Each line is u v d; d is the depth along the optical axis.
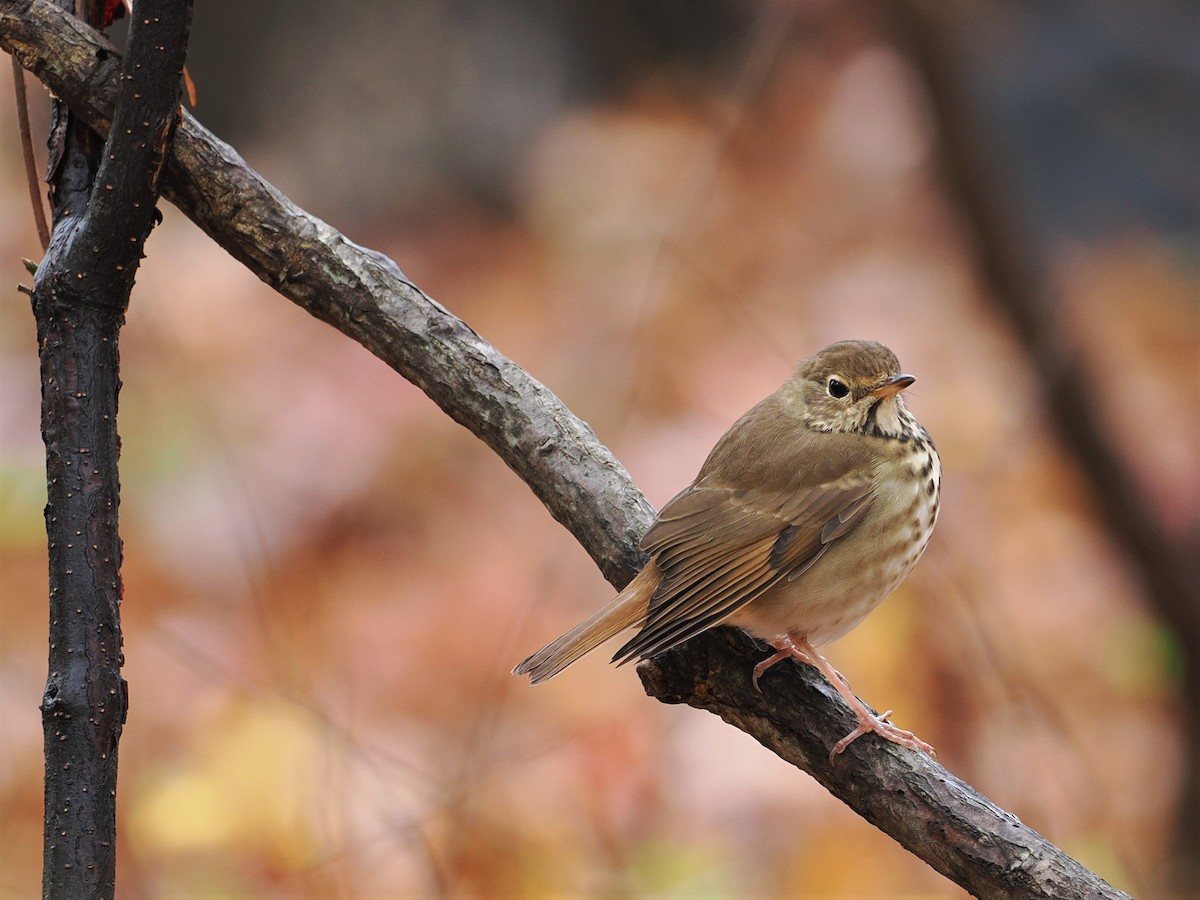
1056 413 11.95
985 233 12.09
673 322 14.52
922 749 5.29
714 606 5.48
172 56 4.45
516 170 18.03
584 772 9.73
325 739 9.02
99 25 5.08
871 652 10.63
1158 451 14.79
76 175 4.92
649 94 18.36
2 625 11.09
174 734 10.16
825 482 6.51
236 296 14.22
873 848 9.66
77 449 4.53
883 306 15.33
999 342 14.10
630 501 5.64
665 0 18.78
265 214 5.24
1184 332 17.14
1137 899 9.92
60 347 4.57
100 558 4.49
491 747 9.56
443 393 5.45
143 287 14.13
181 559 11.99
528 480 5.59
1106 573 12.37
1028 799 10.25
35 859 9.72
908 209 16.62
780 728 5.27
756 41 13.40
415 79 18.12
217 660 10.85
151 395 13.30
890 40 11.72
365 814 9.14
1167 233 19.78
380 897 8.75
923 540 6.75
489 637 11.58
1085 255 19.00
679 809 9.66
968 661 10.77
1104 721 11.75
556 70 18.45
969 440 13.16
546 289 15.88
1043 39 19.52
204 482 12.53
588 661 10.77
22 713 10.45
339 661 11.27
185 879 9.09
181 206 5.23
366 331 5.38
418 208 17.84
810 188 16.86
